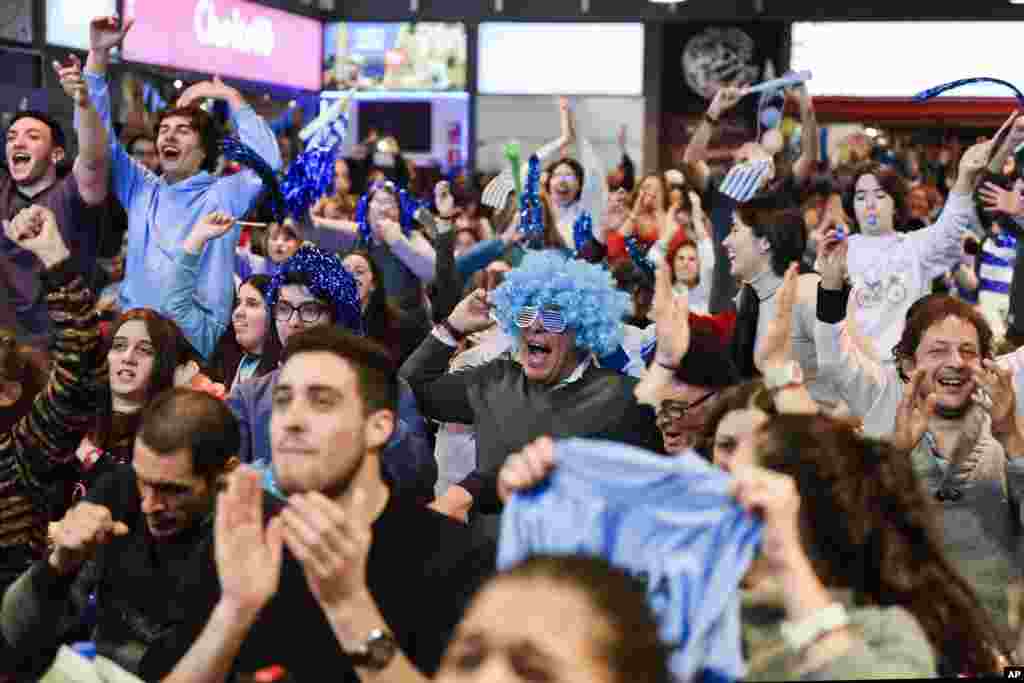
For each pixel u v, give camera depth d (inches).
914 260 331.3
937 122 934.4
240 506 131.1
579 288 227.5
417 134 945.5
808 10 932.0
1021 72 920.9
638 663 92.4
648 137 944.9
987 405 211.8
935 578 130.6
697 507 118.8
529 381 232.7
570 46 941.8
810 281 281.7
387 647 123.5
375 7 936.3
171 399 179.9
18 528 200.1
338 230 386.0
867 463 131.6
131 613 182.1
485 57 943.0
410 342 327.0
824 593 118.1
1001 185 333.1
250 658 149.9
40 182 331.3
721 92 478.9
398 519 154.9
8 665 156.5
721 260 409.7
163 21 728.3
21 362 210.4
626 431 222.5
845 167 520.4
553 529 121.9
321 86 936.3
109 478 190.5
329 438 149.2
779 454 130.7
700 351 201.8
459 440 284.0
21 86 613.0
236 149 318.0
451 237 326.0
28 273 329.4
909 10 925.2
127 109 693.3
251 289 286.2
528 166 358.0
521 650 91.5
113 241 333.1
